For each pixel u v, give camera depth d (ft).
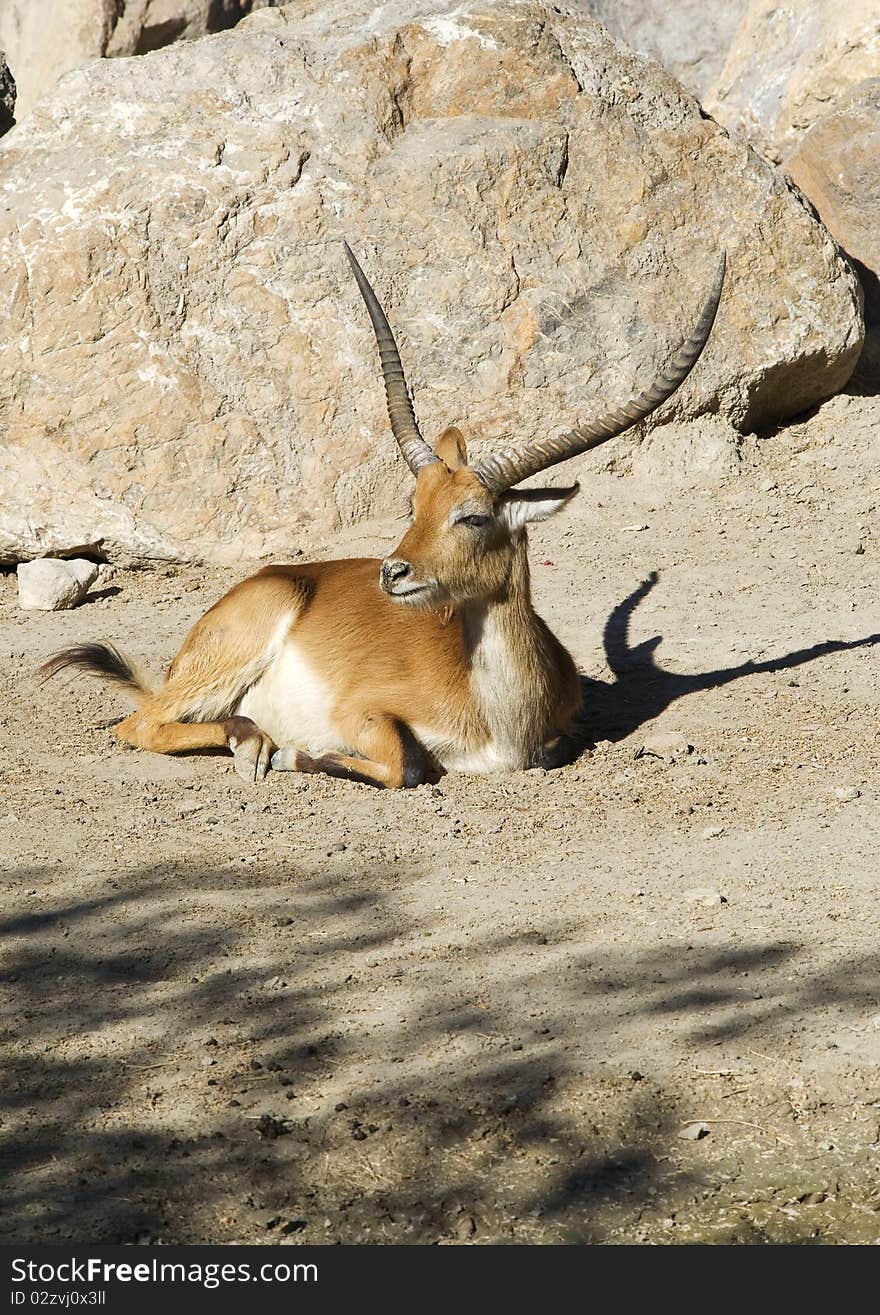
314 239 73.26
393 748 45.42
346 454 72.02
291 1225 24.43
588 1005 30.45
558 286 74.64
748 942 32.83
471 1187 25.30
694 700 52.08
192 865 38.58
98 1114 27.22
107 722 52.95
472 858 38.63
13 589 70.79
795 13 94.58
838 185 86.02
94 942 34.04
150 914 35.45
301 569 51.60
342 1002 30.91
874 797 41.91
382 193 74.23
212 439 71.26
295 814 42.65
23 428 71.20
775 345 77.30
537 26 78.59
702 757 46.39
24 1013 30.81
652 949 32.73
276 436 71.77
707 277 77.00
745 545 68.03
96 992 31.63
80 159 73.72
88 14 103.81
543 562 68.13
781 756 46.03
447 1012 30.37
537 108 77.05
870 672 53.11
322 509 71.67
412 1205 24.90
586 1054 28.71
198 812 43.04
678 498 73.46
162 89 75.41
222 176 73.20
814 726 48.57
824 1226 24.54
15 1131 26.73
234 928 34.55
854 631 57.36
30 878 37.88
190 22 105.09
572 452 43.98
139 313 71.51
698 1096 27.40
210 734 48.11
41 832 41.32
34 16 108.37
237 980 31.99
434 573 43.24
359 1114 27.07
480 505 43.34
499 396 73.72
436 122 76.74
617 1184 25.39
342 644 48.03
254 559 71.15
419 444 46.57
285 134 74.28
